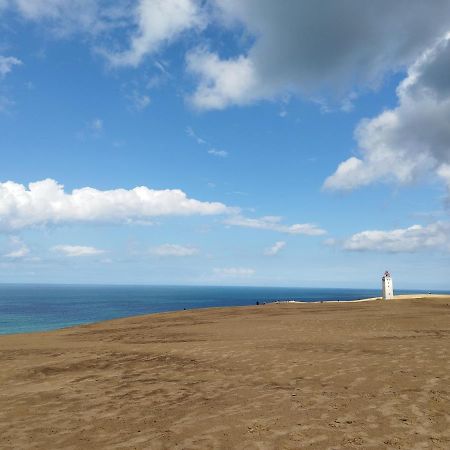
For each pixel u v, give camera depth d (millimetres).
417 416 6996
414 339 16250
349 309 36594
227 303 153375
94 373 12516
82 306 133250
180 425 7191
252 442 6160
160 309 116625
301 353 13992
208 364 12992
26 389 10688
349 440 6059
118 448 6258
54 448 6418
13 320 80625
